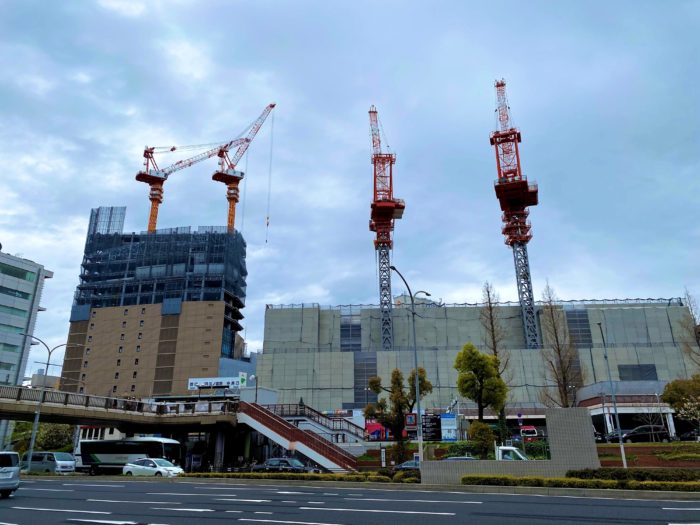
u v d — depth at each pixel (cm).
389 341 9550
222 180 16112
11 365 7394
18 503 1709
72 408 4219
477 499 1741
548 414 2242
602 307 9719
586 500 1692
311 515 1386
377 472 2739
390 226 10475
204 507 1580
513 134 10219
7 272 7625
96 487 2372
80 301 12838
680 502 1623
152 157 16150
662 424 5238
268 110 17338
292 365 9081
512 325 9481
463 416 6172
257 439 5819
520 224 9825
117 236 13825
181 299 12150
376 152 11194
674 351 8650
